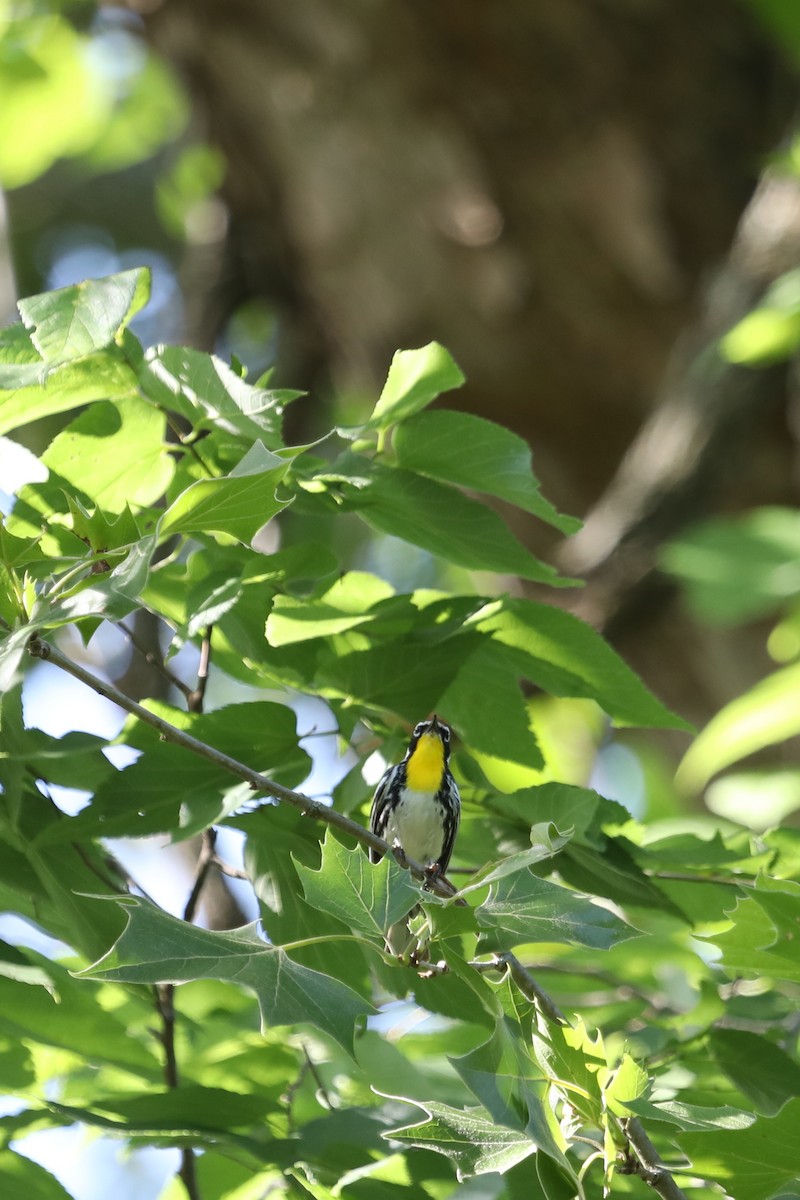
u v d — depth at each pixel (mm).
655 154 14344
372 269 15180
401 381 5605
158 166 25797
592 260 14523
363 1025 5930
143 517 5852
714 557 7883
